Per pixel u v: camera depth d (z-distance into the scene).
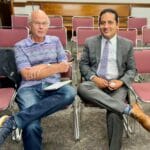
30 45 2.25
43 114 2.00
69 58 2.54
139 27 4.95
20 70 2.20
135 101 2.23
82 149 2.20
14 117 1.92
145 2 6.45
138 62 2.49
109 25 2.27
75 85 2.50
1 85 2.38
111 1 6.42
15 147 2.21
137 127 2.51
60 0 6.34
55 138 2.35
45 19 2.22
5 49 2.33
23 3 6.30
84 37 3.69
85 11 6.36
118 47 2.33
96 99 2.07
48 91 2.19
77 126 2.38
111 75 2.35
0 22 5.90
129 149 2.20
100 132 2.45
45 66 2.20
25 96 2.13
